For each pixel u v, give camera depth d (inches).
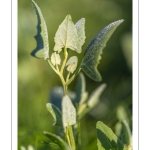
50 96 21.3
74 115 13.6
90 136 21.8
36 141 18.2
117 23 13.7
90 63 13.7
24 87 26.8
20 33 30.1
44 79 29.1
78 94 19.1
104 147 14.3
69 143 13.8
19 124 22.9
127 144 15.0
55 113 13.9
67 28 13.8
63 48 14.0
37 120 23.2
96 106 25.5
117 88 29.4
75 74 13.9
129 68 31.2
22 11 31.5
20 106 24.3
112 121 23.0
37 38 13.7
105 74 31.2
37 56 13.6
